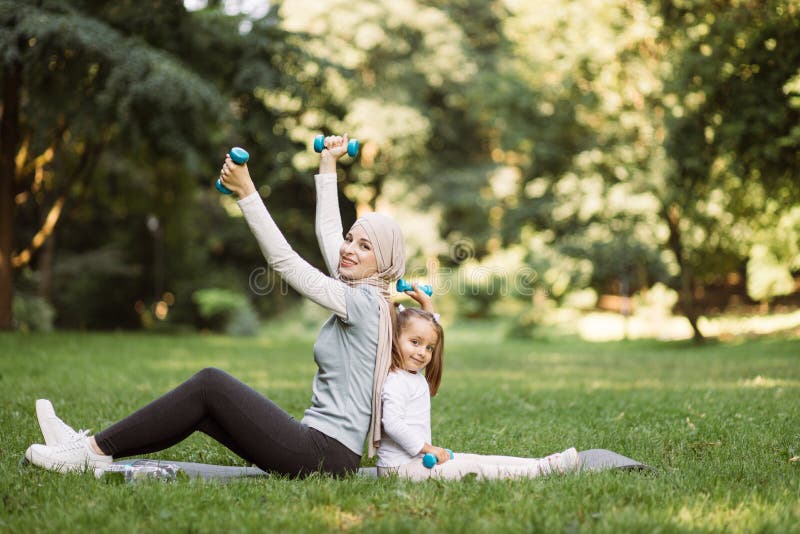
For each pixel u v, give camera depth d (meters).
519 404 7.74
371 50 31.91
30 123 15.73
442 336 4.09
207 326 25.44
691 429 5.84
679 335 25.81
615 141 19.77
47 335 15.98
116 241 25.31
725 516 3.29
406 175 34.16
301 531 3.05
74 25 13.91
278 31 17.55
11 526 3.14
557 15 19.36
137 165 19.81
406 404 3.95
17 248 23.38
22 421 5.95
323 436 3.87
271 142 17.59
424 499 3.50
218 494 3.58
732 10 14.81
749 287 23.69
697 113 16.11
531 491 3.68
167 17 16.08
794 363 12.99
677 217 20.00
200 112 15.92
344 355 3.91
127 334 19.17
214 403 3.83
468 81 33.06
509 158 34.97
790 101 13.21
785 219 19.39
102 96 14.38
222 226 31.56
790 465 4.49
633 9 18.22
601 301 34.22
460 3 35.78
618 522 3.13
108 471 3.90
